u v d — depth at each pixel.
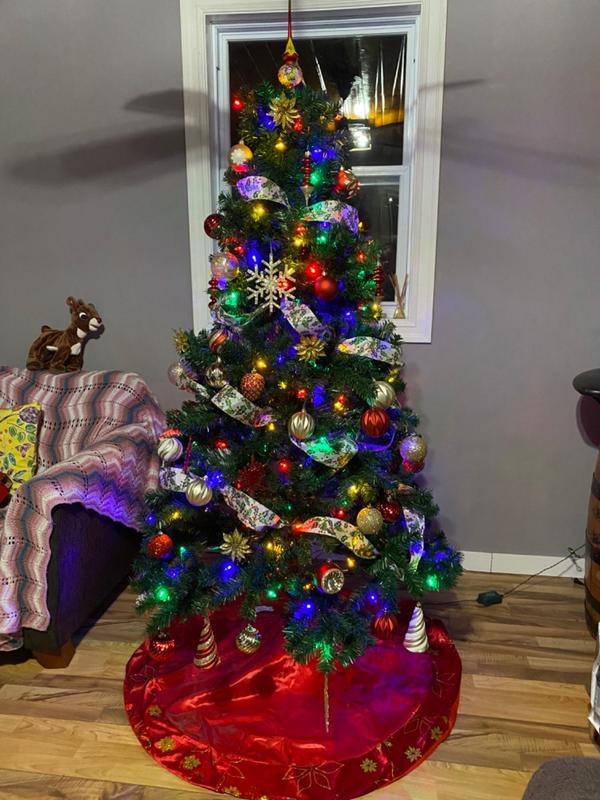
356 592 1.61
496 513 2.42
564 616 2.14
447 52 2.07
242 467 1.62
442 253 2.23
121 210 2.35
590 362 2.24
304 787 1.44
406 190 2.29
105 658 1.92
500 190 2.15
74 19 2.21
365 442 1.63
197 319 2.40
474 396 2.33
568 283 2.19
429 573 1.66
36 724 1.64
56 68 2.26
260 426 1.58
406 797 1.42
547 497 2.38
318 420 1.51
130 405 2.27
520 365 2.28
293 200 1.55
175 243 2.35
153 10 2.16
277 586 1.60
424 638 1.81
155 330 2.45
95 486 1.86
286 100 1.47
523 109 2.08
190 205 2.29
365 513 1.51
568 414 2.29
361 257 1.54
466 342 2.29
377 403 1.48
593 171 2.09
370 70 2.25
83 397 2.30
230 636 1.93
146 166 2.30
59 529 1.75
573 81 2.04
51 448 2.27
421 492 1.79
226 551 1.59
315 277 1.45
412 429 1.82
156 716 1.64
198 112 2.21
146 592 1.63
